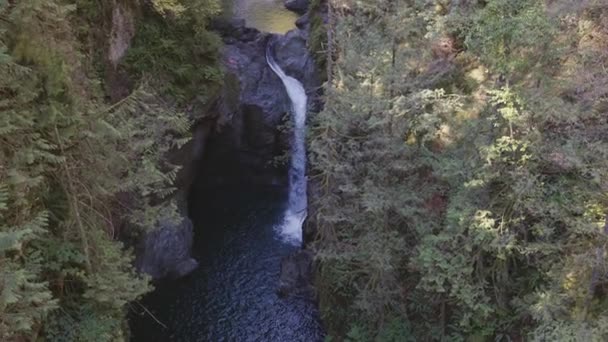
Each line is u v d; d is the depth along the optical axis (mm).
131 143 10414
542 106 8805
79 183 9594
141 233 14562
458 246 10125
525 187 9094
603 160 8836
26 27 8398
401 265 12125
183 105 15391
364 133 12250
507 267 10477
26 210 8367
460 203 9805
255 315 15477
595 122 9359
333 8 15352
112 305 9797
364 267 12078
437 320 11703
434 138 11320
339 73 12602
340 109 11930
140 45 14625
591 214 8984
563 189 9383
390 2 13055
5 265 7297
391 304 12188
